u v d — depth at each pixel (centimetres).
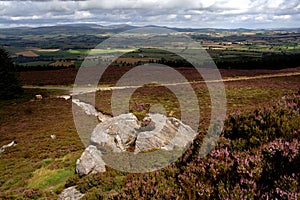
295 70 9088
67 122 3541
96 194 963
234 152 505
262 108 645
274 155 442
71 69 10475
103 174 1562
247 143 539
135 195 459
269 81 6844
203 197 409
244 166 433
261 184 399
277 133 536
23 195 1625
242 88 5894
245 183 399
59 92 6184
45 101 5222
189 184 446
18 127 3584
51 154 2458
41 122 3744
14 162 2381
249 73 8456
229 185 406
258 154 455
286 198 346
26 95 6066
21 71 10319
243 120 622
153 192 448
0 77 5903
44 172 2050
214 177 441
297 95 687
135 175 543
